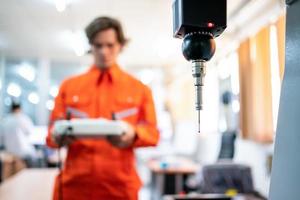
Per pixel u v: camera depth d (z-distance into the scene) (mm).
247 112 3340
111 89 1043
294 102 433
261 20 2924
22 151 4297
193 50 447
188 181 3559
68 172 1000
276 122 481
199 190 3002
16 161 3875
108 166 983
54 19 3703
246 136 3361
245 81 3357
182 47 466
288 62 462
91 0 3082
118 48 1075
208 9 442
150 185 4324
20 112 4531
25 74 6445
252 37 3193
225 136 3941
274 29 2672
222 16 447
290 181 427
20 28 4113
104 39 1005
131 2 3064
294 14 450
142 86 1092
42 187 1729
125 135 925
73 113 1025
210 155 4434
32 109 6418
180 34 467
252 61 3205
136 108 1054
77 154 998
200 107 458
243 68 3385
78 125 900
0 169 3148
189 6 437
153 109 1088
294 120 429
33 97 6406
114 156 991
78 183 985
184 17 436
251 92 3230
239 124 3596
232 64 3689
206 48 447
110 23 1007
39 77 6371
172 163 3848
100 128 897
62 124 911
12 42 4926
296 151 420
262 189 2928
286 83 460
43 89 6367
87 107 1024
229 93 4051
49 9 3348
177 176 3557
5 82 6348
